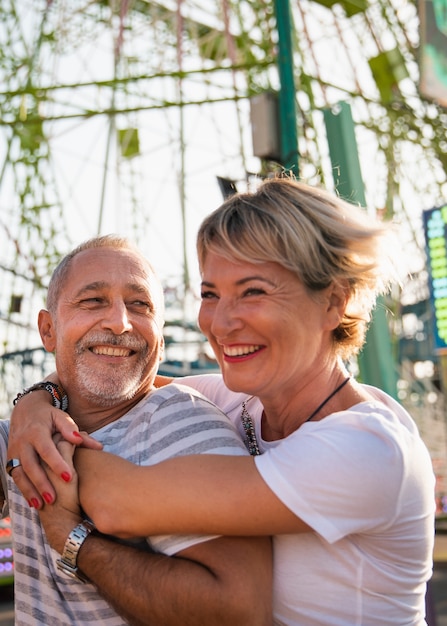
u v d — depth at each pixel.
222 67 14.05
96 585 1.82
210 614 1.69
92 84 15.38
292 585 1.78
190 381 2.58
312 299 1.89
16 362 20.17
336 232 1.89
